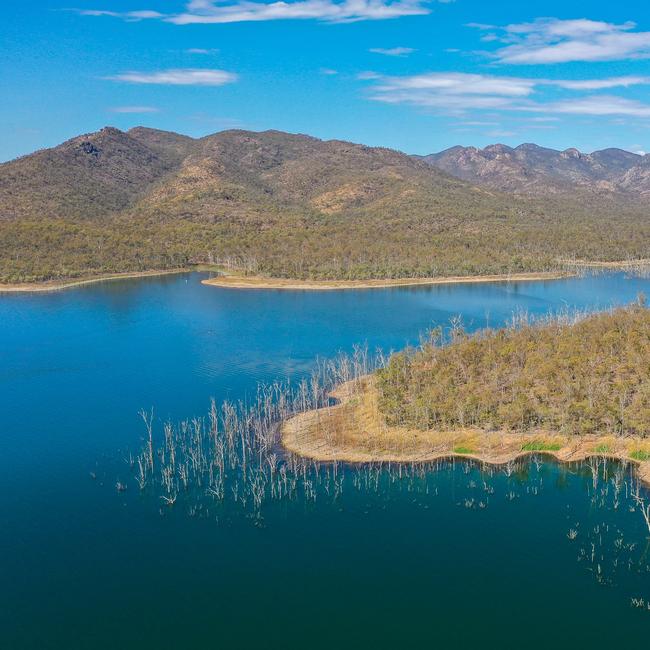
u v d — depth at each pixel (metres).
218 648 81.69
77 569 96.75
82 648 81.69
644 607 87.31
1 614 87.44
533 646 81.00
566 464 126.31
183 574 95.69
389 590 91.81
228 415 144.38
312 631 84.31
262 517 110.50
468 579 93.81
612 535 103.75
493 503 113.81
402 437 137.00
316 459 130.50
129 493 118.19
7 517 110.12
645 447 128.75
